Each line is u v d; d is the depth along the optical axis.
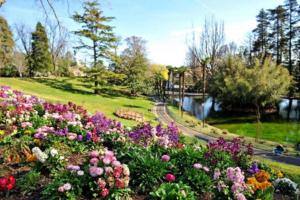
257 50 58.09
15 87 31.28
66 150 6.80
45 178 5.23
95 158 4.92
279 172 7.52
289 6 54.59
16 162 5.84
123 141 7.75
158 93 52.75
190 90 61.91
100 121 9.36
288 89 43.12
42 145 6.82
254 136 24.64
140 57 46.94
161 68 53.28
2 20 40.56
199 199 4.91
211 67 46.34
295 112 37.78
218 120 32.75
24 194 4.64
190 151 6.41
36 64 49.00
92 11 35.94
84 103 28.14
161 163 5.54
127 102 36.56
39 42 48.38
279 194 5.88
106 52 38.28
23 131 7.96
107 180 4.64
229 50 55.19
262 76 36.28
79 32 35.81
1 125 8.83
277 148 16.69
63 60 57.34
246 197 4.92
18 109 9.66
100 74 38.34
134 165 5.43
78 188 4.57
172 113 32.66
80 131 8.31
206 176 5.32
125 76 41.09
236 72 39.75
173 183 5.01
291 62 54.12
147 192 5.02
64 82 43.94
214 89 43.22
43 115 10.24
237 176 4.80
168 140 7.59
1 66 45.25
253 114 36.91
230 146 7.52
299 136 24.53
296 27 54.00
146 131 7.59
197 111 38.81
